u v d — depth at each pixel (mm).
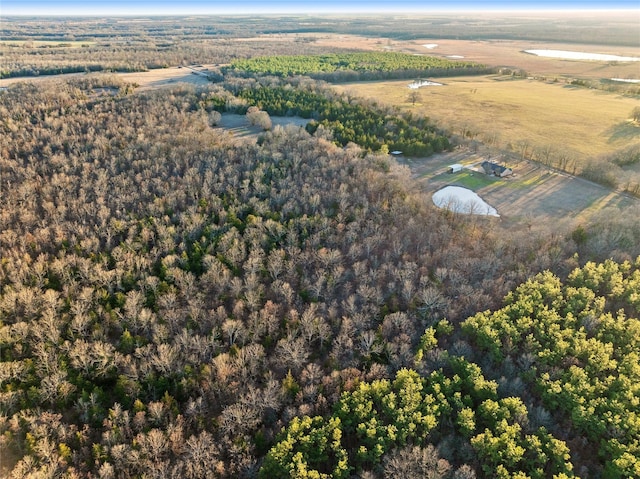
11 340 69438
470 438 56562
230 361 67562
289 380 63500
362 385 61219
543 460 52250
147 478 51656
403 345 69312
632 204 117812
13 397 60781
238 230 98812
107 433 55844
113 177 115188
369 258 93438
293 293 83000
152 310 79062
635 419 56062
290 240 94625
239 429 58250
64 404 62562
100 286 82125
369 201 111938
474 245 96812
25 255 86375
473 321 73562
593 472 54438
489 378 66312
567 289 80750
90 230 96250
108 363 67312
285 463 52156
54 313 74312
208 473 52344
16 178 115625
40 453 53812
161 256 91125
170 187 113750
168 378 66250
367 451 54312
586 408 59031
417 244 97938
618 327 72000
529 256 92500
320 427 57188
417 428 57281
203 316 76188
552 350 69438
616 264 86000
